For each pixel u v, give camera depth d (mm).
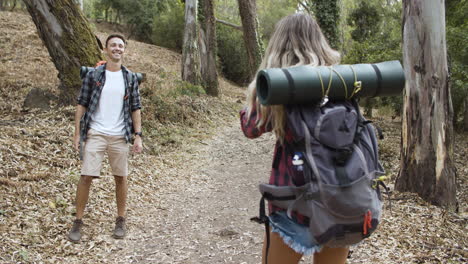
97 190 5438
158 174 7043
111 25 34375
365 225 1713
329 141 1699
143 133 9211
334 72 1740
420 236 4488
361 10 19453
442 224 4988
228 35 28297
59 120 7789
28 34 17641
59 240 4016
